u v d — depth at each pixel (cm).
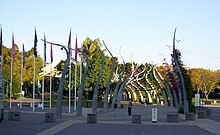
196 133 2234
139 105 7188
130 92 8362
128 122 3067
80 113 3775
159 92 7894
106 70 7625
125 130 2369
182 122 3139
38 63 8550
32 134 2028
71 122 2956
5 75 7575
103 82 7531
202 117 3653
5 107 5528
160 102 8000
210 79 9525
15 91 7875
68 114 4081
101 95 7825
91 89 7819
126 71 7700
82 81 3812
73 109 5191
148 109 5600
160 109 5675
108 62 7725
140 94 8162
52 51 4591
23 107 5594
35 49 4453
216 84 10269
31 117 3447
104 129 2409
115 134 2112
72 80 7644
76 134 2073
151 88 7638
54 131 2228
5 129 2259
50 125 2638
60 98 3456
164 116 4056
